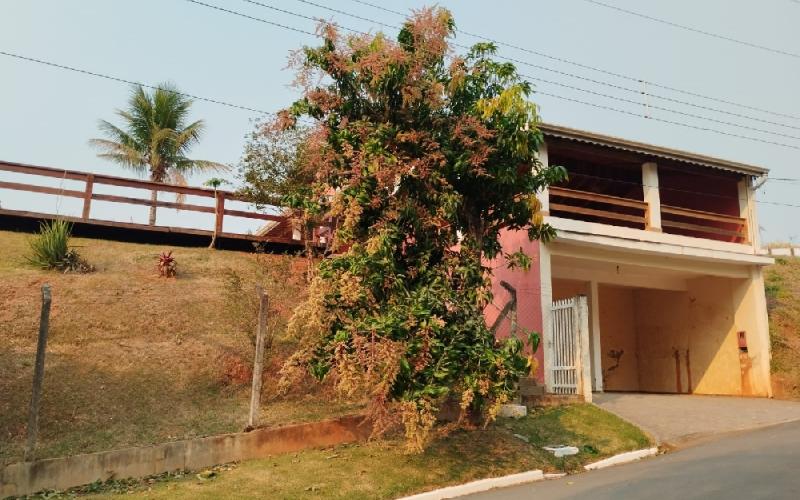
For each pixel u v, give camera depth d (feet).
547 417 34.45
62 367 32.30
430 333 24.40
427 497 23.89
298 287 37.58
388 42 29.35
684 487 22.26
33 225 49.11
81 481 24.21
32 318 36.29
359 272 25.67
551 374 41.27
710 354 56.65
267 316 32.94
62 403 29.40
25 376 30.89
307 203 29.76
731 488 21.56
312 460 26.81
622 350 63.52
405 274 27.30
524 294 44.73
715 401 46.57
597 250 48.11
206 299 42.01
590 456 29.53
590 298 53.52
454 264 28.68
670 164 51.85
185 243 52.85
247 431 27.99
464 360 25.00
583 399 38.34
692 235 59.52
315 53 29.89
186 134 82.58
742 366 53.67
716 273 53.52
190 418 29.91
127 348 35.22
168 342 36.47
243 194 52.70
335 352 23.97
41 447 25.95
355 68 29.58
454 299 26.94
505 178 30.35
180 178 82.33
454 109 31.42
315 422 29.04
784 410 41.75
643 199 53.88
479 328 26.45
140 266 45.93
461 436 29.91
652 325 62.85
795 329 57.26
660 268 52.26
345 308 25.73
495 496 23.75
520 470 26.94
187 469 26.12
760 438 32.12
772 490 20.89
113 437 27.45
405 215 27.50
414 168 28.19
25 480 23.26
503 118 30.48
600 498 21.77
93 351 34.27
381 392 23.62
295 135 50.42
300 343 31.86
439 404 31.83
